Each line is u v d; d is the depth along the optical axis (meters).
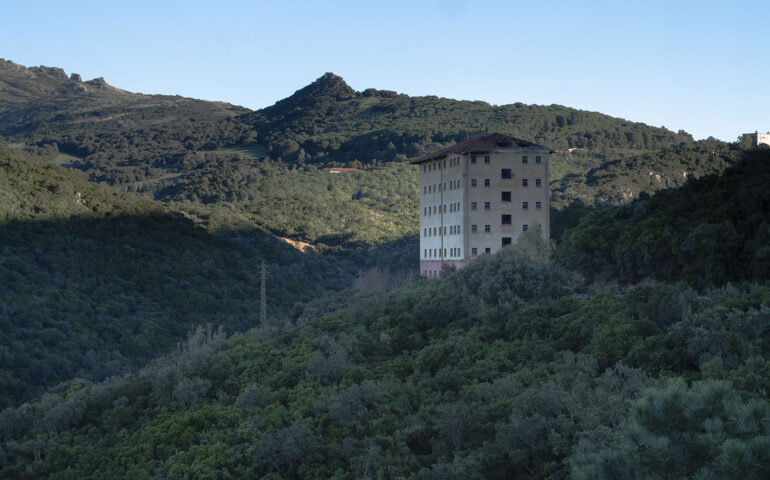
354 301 88.50
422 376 55.81
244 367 67.12
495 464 41.56
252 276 151.62
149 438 56.59
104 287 128.75
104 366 105.31
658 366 45.56
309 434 49.72
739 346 44.06
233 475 48.28
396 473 43.81
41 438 63.09
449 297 70.06
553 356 52.84
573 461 20.94
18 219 138.50
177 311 130.62
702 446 17.70
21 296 115.19
